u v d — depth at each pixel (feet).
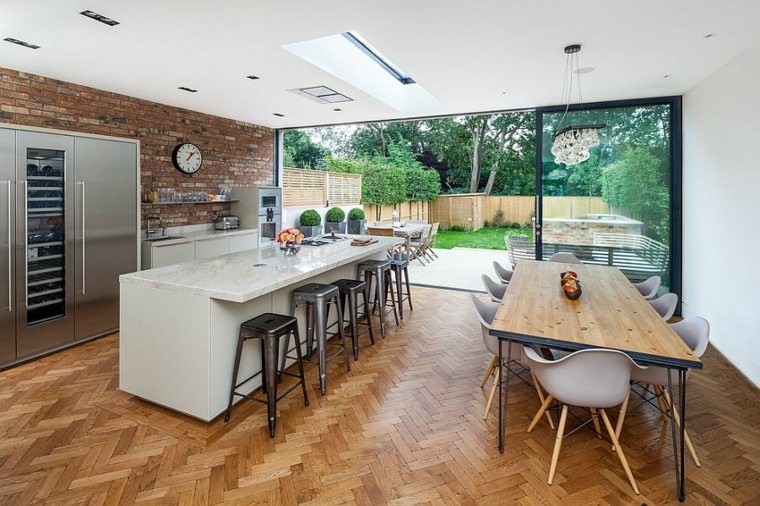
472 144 48.39
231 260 11.55
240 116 20.42
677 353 6.39
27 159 11.60
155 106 17.25
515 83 14.11
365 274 15.06
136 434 8.20
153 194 16.81
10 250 11.32
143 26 9.43
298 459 7.45
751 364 10.91
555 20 9.02
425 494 6.58
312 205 28.30
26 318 11.75
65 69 12.68
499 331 7.34
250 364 9.62
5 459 7.37
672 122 16.33
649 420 8.80
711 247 13.65
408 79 18.63
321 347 10.00
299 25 9.31
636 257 17.20
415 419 8.80
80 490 6.61
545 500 6.46
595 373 6.58
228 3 8.30
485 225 42.11
